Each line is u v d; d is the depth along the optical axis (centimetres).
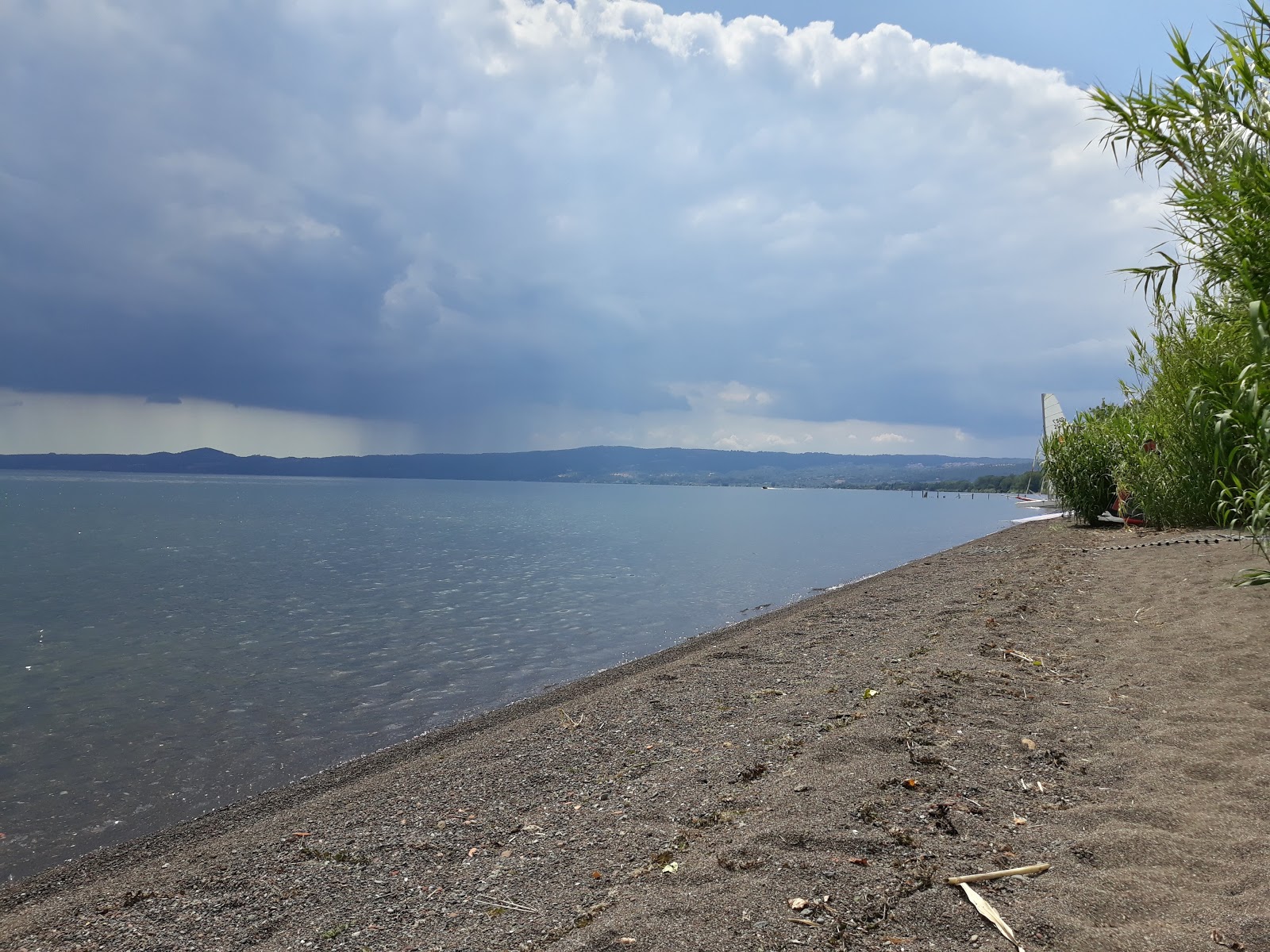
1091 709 429
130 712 767
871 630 773
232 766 610
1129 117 568
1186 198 533
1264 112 505
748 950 216
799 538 3300
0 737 687
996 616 739
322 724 721
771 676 614
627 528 4244
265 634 1184
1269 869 237
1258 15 498
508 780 418
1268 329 507
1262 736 358
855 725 416
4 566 2294
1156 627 622
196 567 2225
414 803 391
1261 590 685
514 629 1191
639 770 412
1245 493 619
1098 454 1586
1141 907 225
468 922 256
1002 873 251
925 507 8412
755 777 372
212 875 313
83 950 260
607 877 281
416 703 786
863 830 288
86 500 8369
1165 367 1086
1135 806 296
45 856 455
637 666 873
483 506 8125
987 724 409
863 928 224
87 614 1405
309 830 365
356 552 2703
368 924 262
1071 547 1299
